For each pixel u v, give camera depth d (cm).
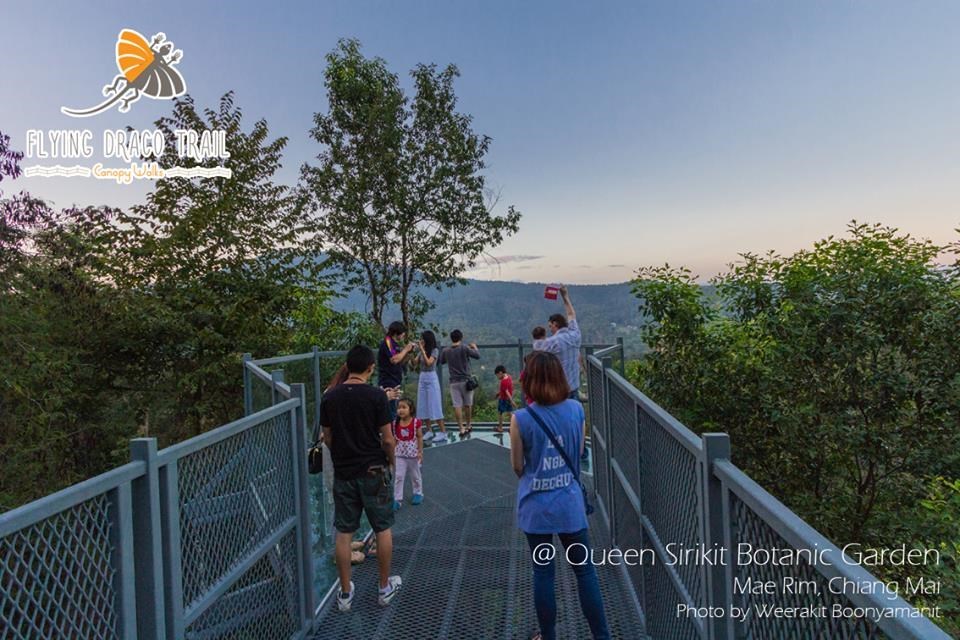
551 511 258
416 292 1352
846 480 732
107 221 825
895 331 672
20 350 695
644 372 802
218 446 225
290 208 969
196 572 206
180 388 816
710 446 168
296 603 291
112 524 160
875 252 686
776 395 712
